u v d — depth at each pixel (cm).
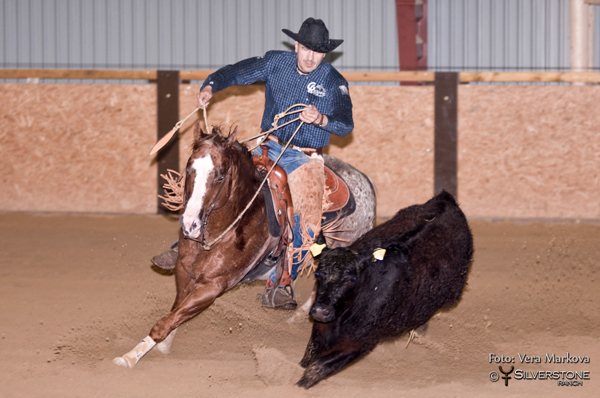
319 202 591
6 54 1625
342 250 487
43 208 1425
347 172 657
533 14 1560
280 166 577
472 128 1380
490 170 1383
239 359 562
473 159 1384
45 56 1622
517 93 1370
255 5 1598
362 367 541
